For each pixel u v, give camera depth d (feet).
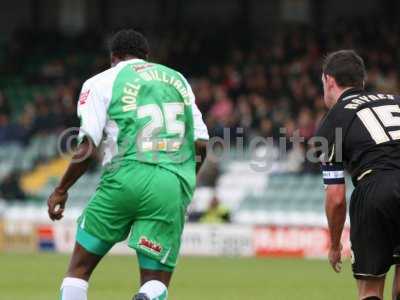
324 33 257.14
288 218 197.67
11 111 264.72
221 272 143.64
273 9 286.05
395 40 247.91
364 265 62.80
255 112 220.84
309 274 140.05
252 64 249.14
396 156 62.95
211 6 294.46
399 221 62.34
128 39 65.16
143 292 60.90
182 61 268.00
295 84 228.84
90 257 63.05
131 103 62.69
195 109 65.05
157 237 62.28
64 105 243.19
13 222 196.34
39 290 116.88
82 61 274.36
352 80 65.67
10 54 283.38
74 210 212.02
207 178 203.72
